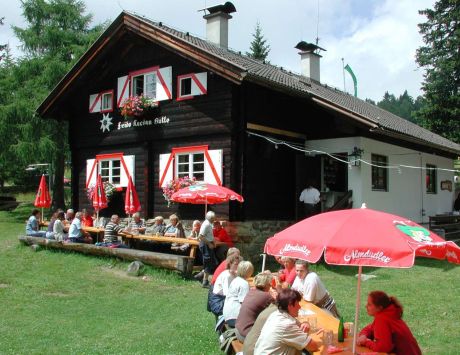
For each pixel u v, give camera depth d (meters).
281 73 17.06
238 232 12.52
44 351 6.32
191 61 12.97
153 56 14.76
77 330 7.30
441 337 6.79
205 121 13.26
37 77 22.91
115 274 11.05
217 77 13.05
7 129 22.02
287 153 14.36
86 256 12.62
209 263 10.33
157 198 14.54
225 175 12.89
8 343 6.65
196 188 11.43
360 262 4.15
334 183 14.89
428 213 18.28
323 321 5.61
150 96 14.84
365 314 7.86
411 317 7.76
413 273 11.19
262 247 13.09
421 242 4.23
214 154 13.02
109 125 15.85
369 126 12.69
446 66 26.81
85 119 16.70
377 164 14.94
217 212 12.85
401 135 13.91
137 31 13.95
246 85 12.81
